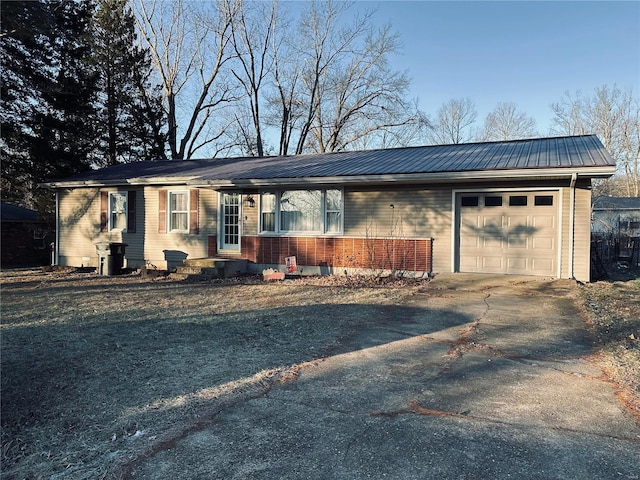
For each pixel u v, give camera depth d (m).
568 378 4.21
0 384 4.17
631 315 6.66
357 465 2.72
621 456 2.79
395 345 5.41
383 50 28.58
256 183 12.05
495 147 12.65
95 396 3.88
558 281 9.69
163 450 2.94
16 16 10.51
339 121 29.83
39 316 7.31
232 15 26.81
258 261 13.06
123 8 23.61
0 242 18.80
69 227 16.61
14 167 17.12
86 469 2.74
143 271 13.70
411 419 3.36
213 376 4.34
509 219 10.69
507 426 3.22
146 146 24.38
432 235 11.28
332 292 9.52
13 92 15.95
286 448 2.94
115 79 22.73
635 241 17.14
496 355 4.96
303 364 4.69
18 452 2.97
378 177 10.55
